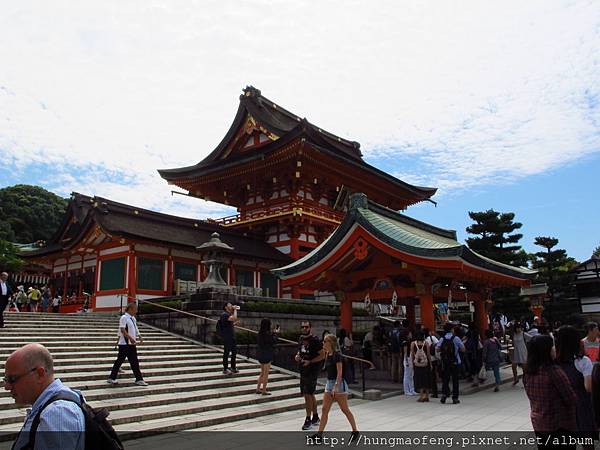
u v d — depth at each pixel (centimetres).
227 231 4006
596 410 610
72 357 1549
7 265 4475
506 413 1273
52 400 350
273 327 2275
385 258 1894
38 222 7275
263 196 4647
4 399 1095
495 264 1914
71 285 3644
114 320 2314
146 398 1265
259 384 1487
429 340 1617
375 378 2080
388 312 3619
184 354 1878
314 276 1912
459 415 1249
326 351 990
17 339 1639
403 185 5094
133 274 3042
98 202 3125
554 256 5169
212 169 4550
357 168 4534
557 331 648
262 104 5053
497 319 3622
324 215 4503
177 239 3291
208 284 2306
